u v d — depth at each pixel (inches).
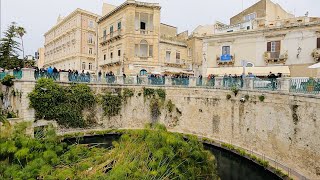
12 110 925.8
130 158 454.6
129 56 1346.0
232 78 855.1
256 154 721.6
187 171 438.0
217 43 1226.0
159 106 1045.2
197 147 489.7
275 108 690.2
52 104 919.7
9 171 422.9
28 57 1670.8
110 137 991.0
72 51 2069.4
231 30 1323.8
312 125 576.1
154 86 1056.8
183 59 1562.5
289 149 639.8
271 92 703.7
